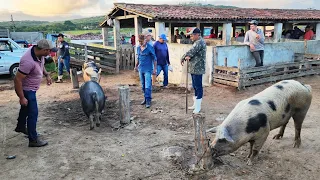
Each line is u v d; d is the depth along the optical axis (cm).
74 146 536
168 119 681
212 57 987
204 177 429
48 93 974
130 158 488
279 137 552
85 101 615
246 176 429
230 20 1524
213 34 1906
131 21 1828
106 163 472
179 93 921
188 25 1752
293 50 1273
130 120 667
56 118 705
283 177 426
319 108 745
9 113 754
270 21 1686
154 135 586
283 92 470
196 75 683
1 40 1304
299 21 1802
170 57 1118
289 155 490
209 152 441
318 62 1151
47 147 532
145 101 800
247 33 1066
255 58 1065
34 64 489
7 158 489
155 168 456
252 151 464
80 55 1541
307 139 550
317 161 468
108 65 1425
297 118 504
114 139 569
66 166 462
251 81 949
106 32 1989
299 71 1091
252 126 430
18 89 484
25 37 3031
